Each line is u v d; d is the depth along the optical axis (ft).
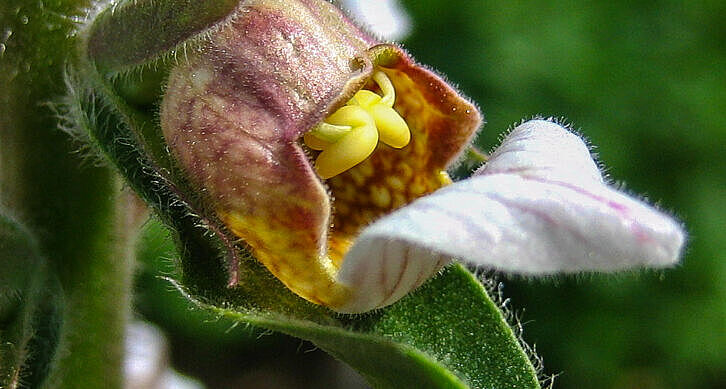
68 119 0.22
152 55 0.21
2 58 0.22
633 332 0.65
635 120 0.67
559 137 0.20
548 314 0.67
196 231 0.20
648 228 0.18
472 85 0.67
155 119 0.21
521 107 0.66
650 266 0.18
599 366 0.65
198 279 0.20
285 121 0.20
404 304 0.21
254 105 0.21
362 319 0.21
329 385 0.78
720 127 0.67
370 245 0.19
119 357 0.23
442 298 0.21
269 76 0.21
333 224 0.21
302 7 0.21
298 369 0.78
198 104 0.21
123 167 0.21
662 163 0.68
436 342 0.21
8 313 0.22
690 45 0.69
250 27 0.21
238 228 0.20
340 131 0.21
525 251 0.18
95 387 0.23
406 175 0.22
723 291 0.65
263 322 0.20
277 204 0.20
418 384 0.20
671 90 0.68
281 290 0.20
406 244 0.20
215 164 0.20
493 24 0.67
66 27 0.22
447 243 0.18
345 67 0.21
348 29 0.22
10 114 0.22
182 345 0.71
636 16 0.69
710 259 0.66
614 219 0.18
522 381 0.21
